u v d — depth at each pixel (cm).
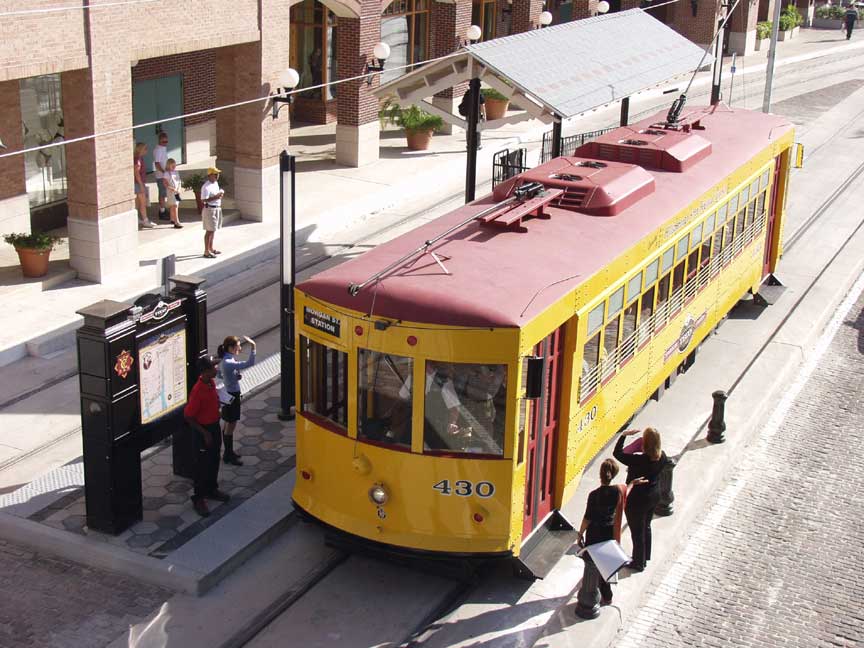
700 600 1088
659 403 1495
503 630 1006
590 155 1510
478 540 1009
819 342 1783
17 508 1168
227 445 1269
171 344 1156
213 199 1912
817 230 2323
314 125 3144
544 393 1037
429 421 986
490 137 3003
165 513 1167
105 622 1007
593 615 1022
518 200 1223
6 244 1911
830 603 1087
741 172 1593
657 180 1421
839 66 4434
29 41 1597
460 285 1009
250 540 1119
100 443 1091
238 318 1731
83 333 1064
